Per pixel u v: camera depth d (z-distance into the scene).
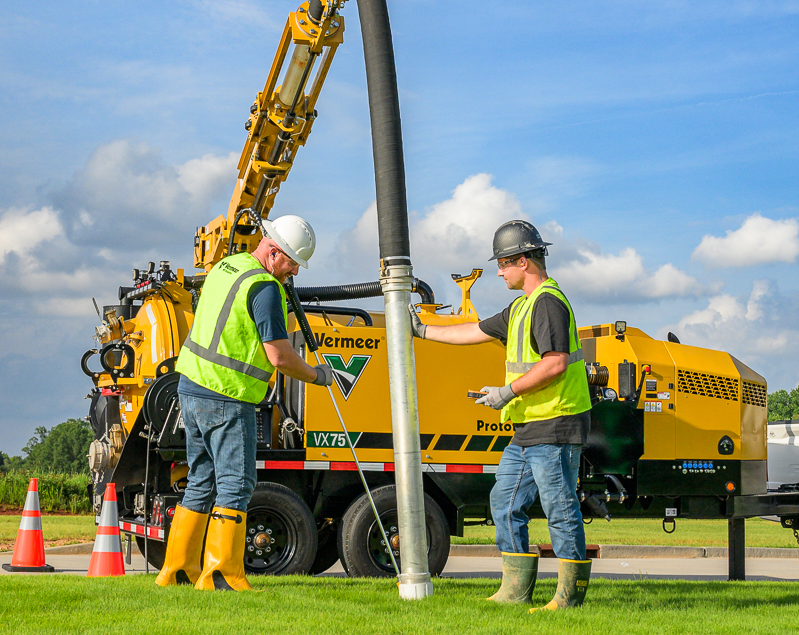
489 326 5.31
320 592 5.04
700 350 9.92
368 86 5.32
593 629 3.97
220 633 3.60
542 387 4.75
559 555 4.84
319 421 8.19
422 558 5.09
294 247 5.52
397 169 5.25
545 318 4.75
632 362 9.42
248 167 9.46
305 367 5.34
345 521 8.01
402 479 5.13
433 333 5.35
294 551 7.89
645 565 11.97
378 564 8.03
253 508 7.83
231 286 5.25
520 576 4.89
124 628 3.67
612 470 9.10
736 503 9.55
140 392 8.77
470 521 8.95
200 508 5.46
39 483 16.34
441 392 8.50
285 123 9.05
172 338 8.75
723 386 9.70
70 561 10.02
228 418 5.21
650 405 9.34
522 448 4.96
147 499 7.95
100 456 8.74
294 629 3.72
